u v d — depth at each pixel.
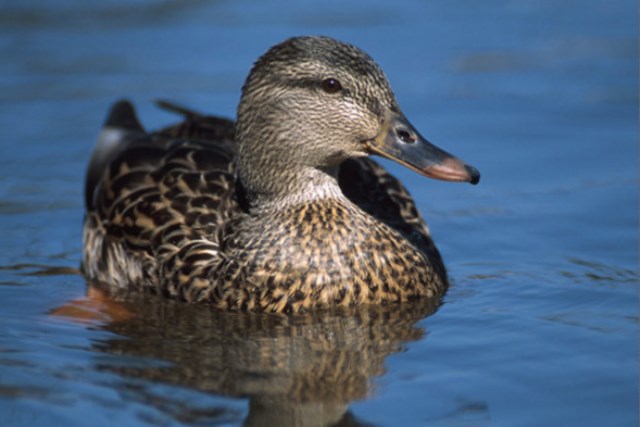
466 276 12.81
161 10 22.28
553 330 10.94
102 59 20.12
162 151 13.38
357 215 11.88
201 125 14.41
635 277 12.59
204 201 12.34
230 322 11.41
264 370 10.11
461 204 15.22
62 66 19.83
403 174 16.53
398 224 12.63
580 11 22.39
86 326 11.34
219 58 20.03
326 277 11.60
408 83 19.05
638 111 17.98
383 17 21.91
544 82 19.19
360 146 11.76
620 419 9.02
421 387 9.66
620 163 16.20
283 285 11.61
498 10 22.48
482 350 10.45
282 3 22.72
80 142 17.14
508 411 9.19
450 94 18.73
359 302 11.70
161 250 12.27
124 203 12.90
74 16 21.97
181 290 12.05
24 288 12.62
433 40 20.78
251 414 9.25
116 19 21.91
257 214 12.09
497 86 19.03
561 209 14.80
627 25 21.55
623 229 14.12
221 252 11.99
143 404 9.44
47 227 14.59
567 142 16.95
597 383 9.66
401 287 11.84
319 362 10.28
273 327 11.24
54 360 10.36
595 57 20.09
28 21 21.72
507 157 16.48
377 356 10.38
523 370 9.96
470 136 17.19
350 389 9.68
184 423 9.10
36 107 18.28
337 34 20.83
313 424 9.09
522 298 11.99
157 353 10.55
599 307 11.64
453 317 11.41
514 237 14.04
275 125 11.86
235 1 22.77
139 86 19.00
